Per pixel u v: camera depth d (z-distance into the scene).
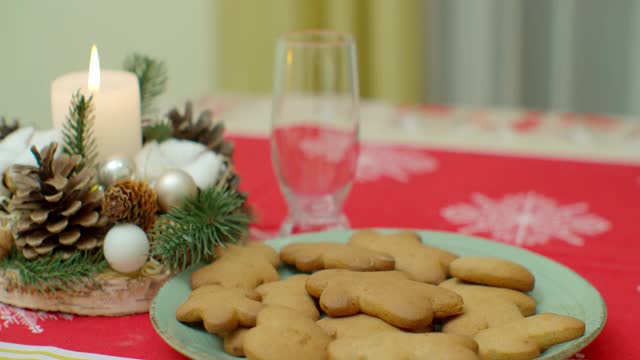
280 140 0.94
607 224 0.97
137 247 0.79
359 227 0.97
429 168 1.12
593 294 0.77
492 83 2.14
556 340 0.71
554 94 2.12
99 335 0.77
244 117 1.28
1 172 0.82
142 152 0.85
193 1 2.20
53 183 0.78
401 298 0.72
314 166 0.94
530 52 2.11
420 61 2.11
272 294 0.76
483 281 0.77
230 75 2.21
